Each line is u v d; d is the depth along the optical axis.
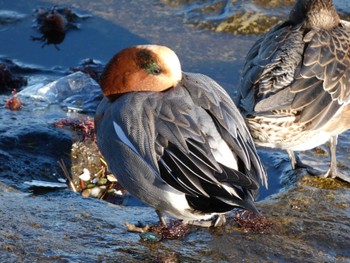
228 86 16.20
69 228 10.45
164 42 17.69
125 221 10.85
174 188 9.67
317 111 11.17
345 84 11.73
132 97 10.35
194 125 9.94
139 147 9.92
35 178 12.72
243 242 10.38
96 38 17.91
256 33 17.98
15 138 13.35
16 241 9.97
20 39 17.91
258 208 11.26
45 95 15.62
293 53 11.75
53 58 17.28
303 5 12.54
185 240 10.41
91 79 16.17
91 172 13.34
